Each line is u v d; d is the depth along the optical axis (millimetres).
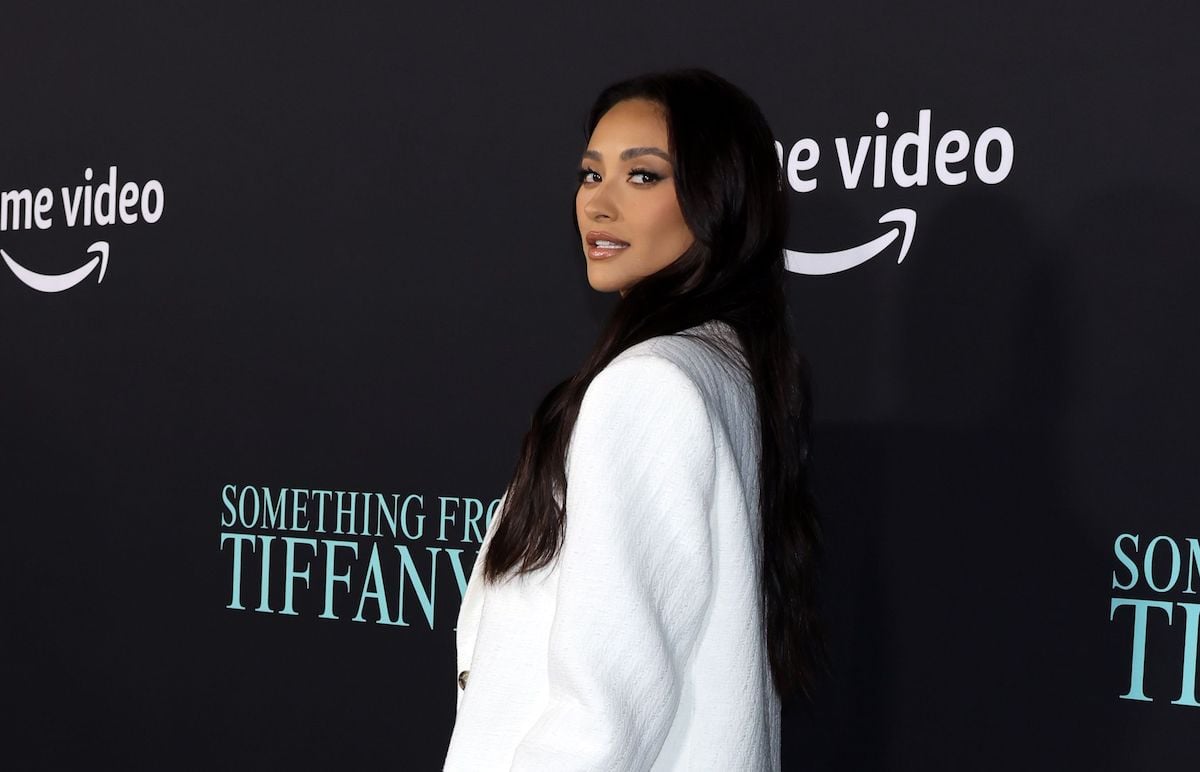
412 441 2461
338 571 2535
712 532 1101
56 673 2891
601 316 2273
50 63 2912
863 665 2014
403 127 2479
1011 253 1923
